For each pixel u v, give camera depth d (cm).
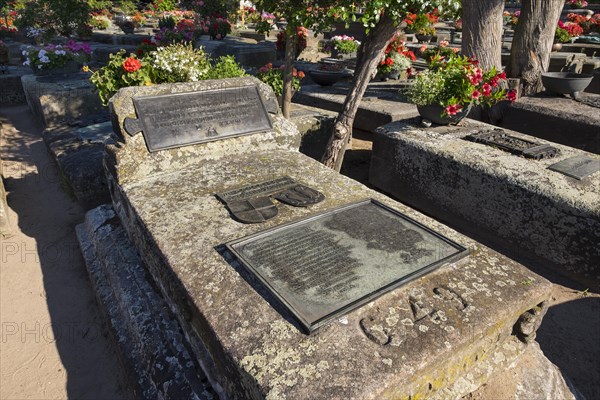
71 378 271
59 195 514
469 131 478
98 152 505
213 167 344
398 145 464
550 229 344
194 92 351
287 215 269
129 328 277
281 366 164
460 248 234
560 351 283
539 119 604
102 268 346
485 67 661
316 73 763
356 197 297
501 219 379
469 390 195
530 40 674
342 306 189
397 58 834
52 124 697
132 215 298
